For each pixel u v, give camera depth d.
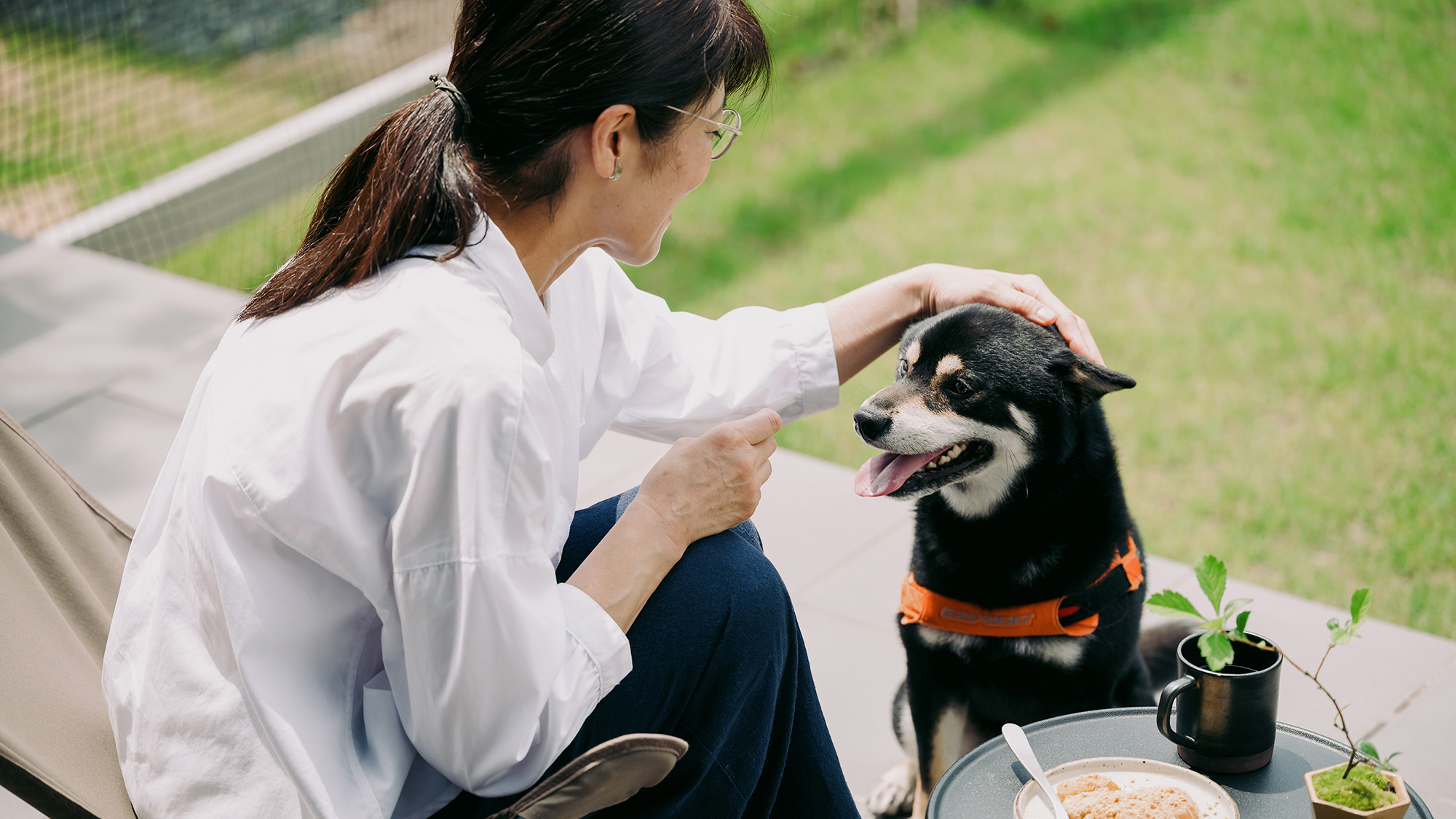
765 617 1.58
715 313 5.48
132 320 4.61
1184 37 8.21
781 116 7.63
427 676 1.32
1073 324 2.27
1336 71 7.48
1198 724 1.56
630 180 1.49
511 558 1.32
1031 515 2.22
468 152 1.45
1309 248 5.68
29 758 1.40
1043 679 2.28
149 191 6.18
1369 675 2.70
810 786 1.74
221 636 1.40
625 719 1.52
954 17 8.80
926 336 2.31
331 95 7.78
